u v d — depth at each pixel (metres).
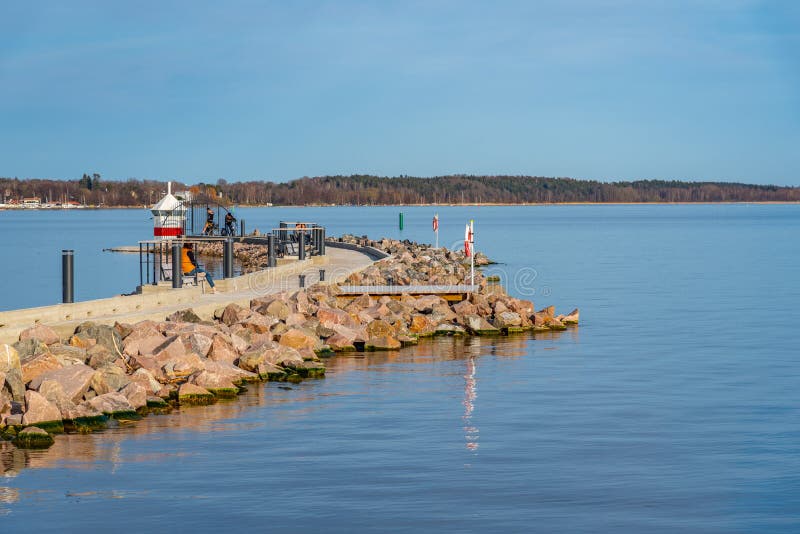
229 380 22.30
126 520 13.48
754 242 108.12
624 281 56.56
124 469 15.99
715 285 54.00
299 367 25.09
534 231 143.50
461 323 34.22
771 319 37.84
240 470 15.94
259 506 14.09
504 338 32.53
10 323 24.05
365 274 44.03
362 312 33.28
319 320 31.09
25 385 19.98
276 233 71.25
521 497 14.52
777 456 16.88
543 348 30.05
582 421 19.58
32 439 17.67
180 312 28.14
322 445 17.58
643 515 13.77
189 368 22.73
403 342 30.84
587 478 15.52
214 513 13.77
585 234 131.88
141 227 163.50
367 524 13.35
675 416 20.05
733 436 18.31
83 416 19.06
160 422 19.50
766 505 14.21
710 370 25.86
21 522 13.40
